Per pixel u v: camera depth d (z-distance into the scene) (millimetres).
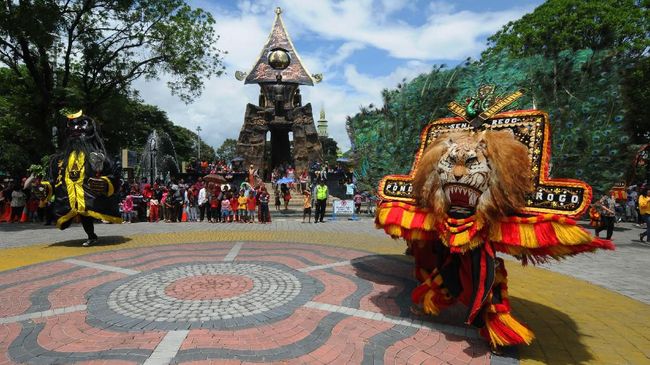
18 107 17953
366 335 4020
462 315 4609
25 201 14766
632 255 8547
